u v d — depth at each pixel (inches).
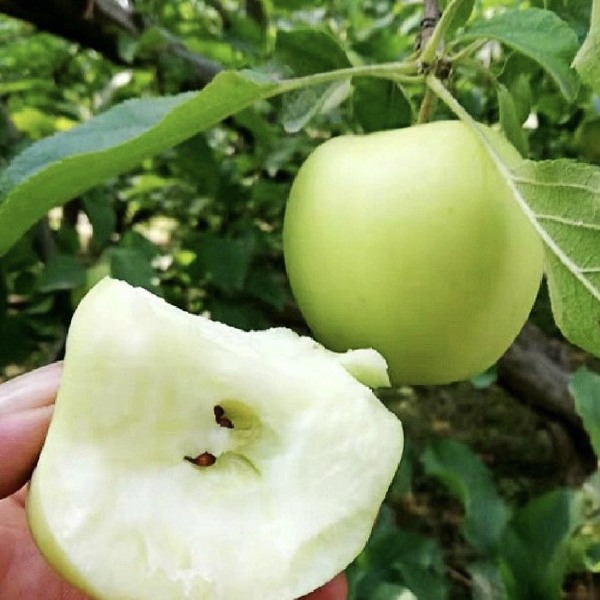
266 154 10.2
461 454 9.2
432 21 6.1
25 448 4.9
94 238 9.2
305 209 5.8
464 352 5.8
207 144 9.9
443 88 5.9
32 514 4.2
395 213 5.4
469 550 13.5
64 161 5.4
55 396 5.1
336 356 5.3
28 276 10.6
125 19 10.7
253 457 5.0
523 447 17.4
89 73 14.4
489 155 5.5
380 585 8.3
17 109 14.0
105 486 4.4
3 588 6.4
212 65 10.8
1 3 9.9
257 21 12.3
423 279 5.4
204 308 10.1
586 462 14.2
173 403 4.7
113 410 4.5
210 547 4.6
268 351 5.2
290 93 6.6
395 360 5.8
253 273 9.7
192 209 11.0
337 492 4.8
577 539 8.3
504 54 8.5
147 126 5.8
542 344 13.2
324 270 5.7
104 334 4.5
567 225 5.1
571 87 5.6
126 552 4.3
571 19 6.9
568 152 10.4
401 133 5.7
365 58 10.9
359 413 5.0
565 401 12.6
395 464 4.8
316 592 5.8
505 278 5.5
